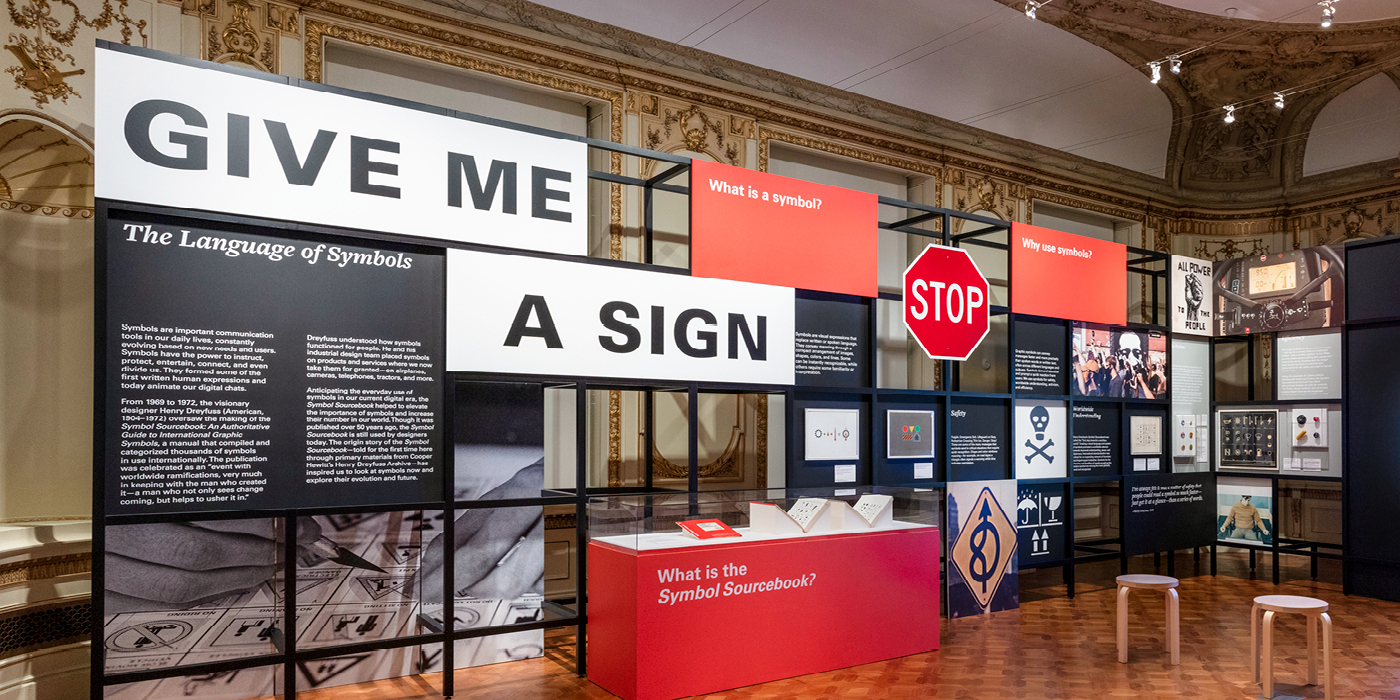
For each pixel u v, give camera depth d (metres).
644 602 4.76
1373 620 7.00
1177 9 7.83
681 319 5.75
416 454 4.77
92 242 5.21
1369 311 8.06
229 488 4.25
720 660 5.02
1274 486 8.80
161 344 4.12
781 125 8.18
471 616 5.40
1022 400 7.78
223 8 5.59
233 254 4.32
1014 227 7.77
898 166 8.98
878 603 5.73
